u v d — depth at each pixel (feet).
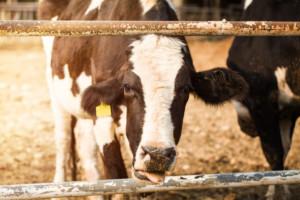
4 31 12.09
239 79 13.93
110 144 15.25
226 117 32.96
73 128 19.72
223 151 26.07
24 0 83.56
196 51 57.88
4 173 22.59
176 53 13.46
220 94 14.02
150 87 12.96
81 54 16.75
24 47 62.54
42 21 12.30
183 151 25.91
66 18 19.10
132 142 13.12
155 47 13.46
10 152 25.57
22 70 48.11
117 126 14.94
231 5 74.18
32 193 12.57
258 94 18.39
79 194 12.85
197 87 14.07
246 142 27.63
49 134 28.78
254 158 25.05
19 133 28.84
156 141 12.30
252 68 18.43
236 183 13.58
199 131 29.71
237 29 13.05
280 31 13.21
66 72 17.75
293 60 17.26
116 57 14.92
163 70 13.14
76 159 20.35
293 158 25.08
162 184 13.25
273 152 18.49
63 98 18.39
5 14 72.95
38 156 24.82
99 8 17.24
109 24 12.51
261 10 18.94
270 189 19.42
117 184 13.00
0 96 37.91
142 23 12.65
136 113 13.01
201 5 81.05
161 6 15.23
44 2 20.30
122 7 15.93
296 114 18.72
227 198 19.52
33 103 35.96
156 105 12.82
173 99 12.97
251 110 18.67
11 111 33.83
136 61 13.32
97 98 13.78
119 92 13.67
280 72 17.67
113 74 14.92
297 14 17.93
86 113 15.80
